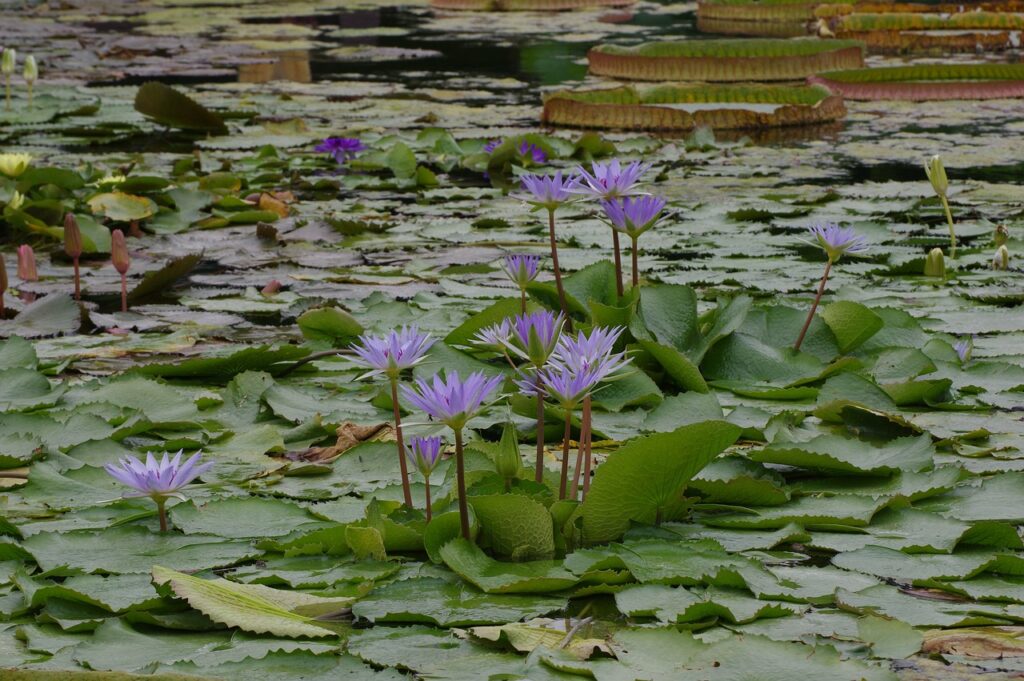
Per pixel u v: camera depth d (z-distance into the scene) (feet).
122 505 10.45
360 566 9.09
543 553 9.16
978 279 19.24
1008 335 15.80
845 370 13.85
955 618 8.11
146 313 17.65
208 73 52.54
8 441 11.85
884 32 61.93
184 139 35.81
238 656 7.66
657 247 21.70
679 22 74.59
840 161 31.86
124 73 52.16
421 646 7.82
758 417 12.53
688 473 9.56
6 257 21.59
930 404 13.19
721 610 8.12
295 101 43.80
